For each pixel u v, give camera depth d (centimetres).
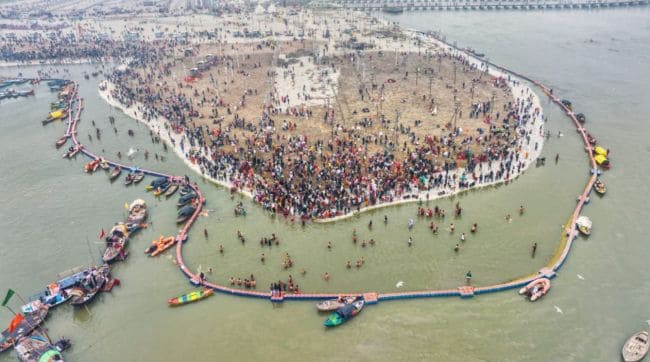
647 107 11350
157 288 6172
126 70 14962
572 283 5981
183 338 5459
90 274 6212
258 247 6850
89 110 12356
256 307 5847
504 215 7344
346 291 5959
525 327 5412
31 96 13925
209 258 6675
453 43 18475
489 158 8694
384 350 5206
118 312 5831
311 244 6856
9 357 5250
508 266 6284
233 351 5278
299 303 5853
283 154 8956
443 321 5525
